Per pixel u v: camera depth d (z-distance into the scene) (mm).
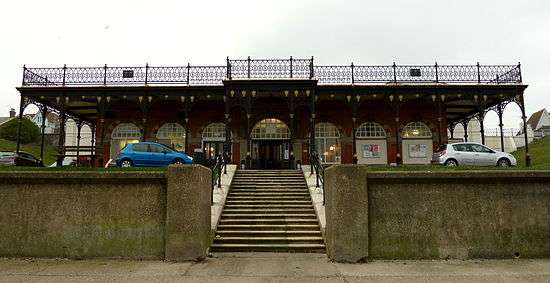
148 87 22828
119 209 8539
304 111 25750
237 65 22766
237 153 25172
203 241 8656
